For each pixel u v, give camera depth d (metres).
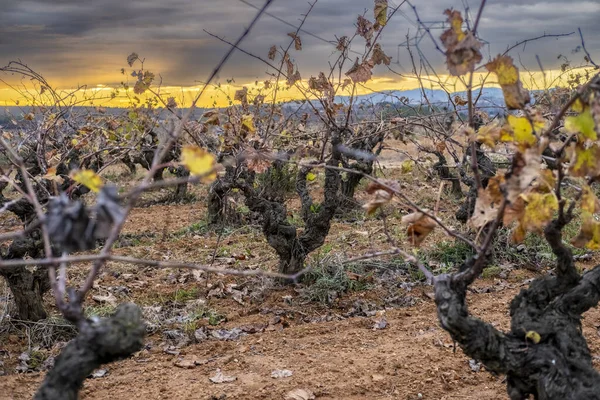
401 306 3.15
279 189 5.45
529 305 1.58
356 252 3.88
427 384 2.25
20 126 3.64
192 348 2.64
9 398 2.20
